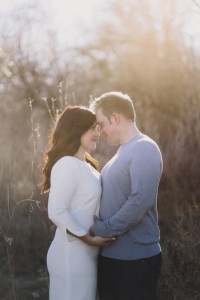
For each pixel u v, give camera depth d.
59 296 3.04
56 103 7.04
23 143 5.77
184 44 7.77
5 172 5.03
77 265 3.01
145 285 3.01
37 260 4.92
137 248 2.99
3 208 4.88
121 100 3.07
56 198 2.94
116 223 2.89
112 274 3.04
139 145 2.93
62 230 3.04
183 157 5.58
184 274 3.99
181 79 7.10
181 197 5.49
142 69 7.74
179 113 6.69
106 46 9.16
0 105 6.50
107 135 3.10
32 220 4.85
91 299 3.08
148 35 8.41
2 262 4.84
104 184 3.08
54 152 3.08
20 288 4.54
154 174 2.88
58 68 8.62
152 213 3.06
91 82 8.31
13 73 7.04
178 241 4.07
